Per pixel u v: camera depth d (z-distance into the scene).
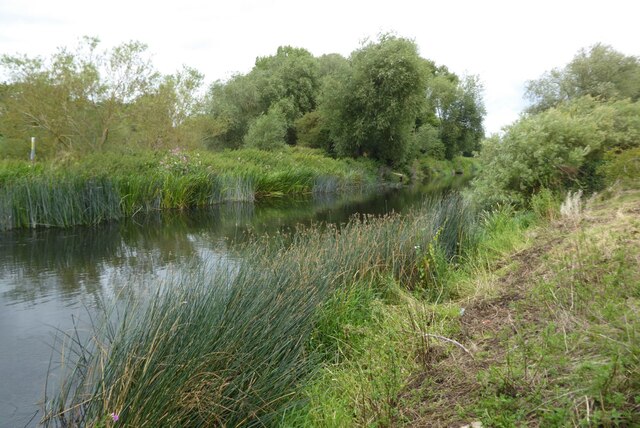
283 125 33.50
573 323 3.35
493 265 6.41
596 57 23.88
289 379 3.71
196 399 3.10
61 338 5.03
